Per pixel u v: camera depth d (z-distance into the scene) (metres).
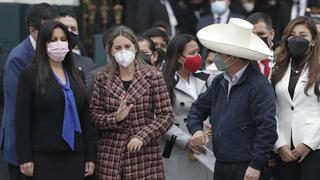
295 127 14.66
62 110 14.06
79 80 14.51
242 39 13.91
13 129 14.95
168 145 15.72
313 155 14.59
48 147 13.98
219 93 14.20
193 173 15.98
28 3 22.83
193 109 14.83
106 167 14.51
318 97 14.56
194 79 16.16
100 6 26.17
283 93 14.74
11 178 15.32
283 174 15.04
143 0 26.09
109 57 14.71
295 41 14.50
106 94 14.59
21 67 15.07
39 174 14.01
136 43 14.61
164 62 16.58
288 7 26.30
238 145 13.82
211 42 13.91
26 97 14.01
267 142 13.55
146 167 14.54
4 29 22.48
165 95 14.65
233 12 27.03
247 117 13.81
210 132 15.23
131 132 14.45
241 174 13.82
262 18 17.28
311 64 14.62
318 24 16.22
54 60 14.13
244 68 13.90
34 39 15.27
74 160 14.23
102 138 14.71
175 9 26.83
